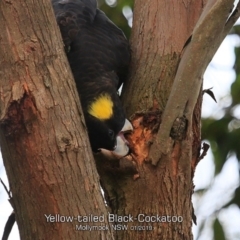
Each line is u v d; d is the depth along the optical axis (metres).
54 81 4.55
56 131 4.48
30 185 4.47
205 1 6.59
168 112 5.58
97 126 6.32
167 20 6.47
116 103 6.46
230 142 9.18
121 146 5.82
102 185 5.91
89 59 6.85
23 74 4.46
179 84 5.44
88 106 6.48
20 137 4.42
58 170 4.46
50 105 4.48
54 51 4.63
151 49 6.44
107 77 6.79
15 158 4.47
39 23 4.59
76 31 6.97
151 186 5.73
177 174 5.72
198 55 5.34
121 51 6.97
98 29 7.20
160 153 5.69
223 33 5.47
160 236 5.69
